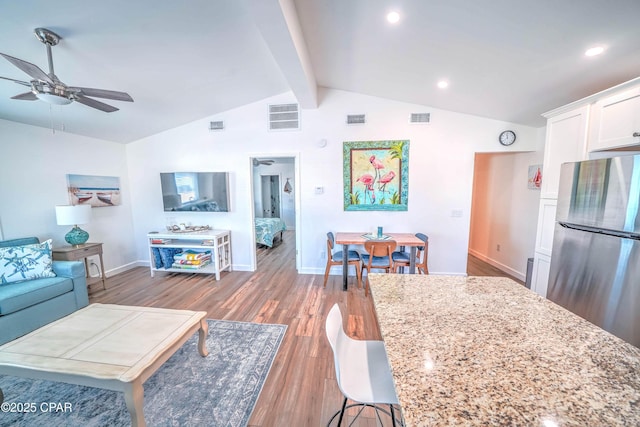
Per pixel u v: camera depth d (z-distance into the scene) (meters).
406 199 3.95
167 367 2.05
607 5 1.45
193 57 2.50
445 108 3.70
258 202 8.96
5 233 3.01
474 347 0.92
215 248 3.92
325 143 3.99
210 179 4.24
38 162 3.30
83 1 1.63
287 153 4.10
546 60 2.08
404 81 3.07
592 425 0.61
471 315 1.16
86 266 3.75
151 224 4.62
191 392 1.80
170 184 4.33
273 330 2.58
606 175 1.72
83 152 3.82
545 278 2.51
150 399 1.74
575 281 1.98
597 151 2.04
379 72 2.97
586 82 2.28
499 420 0.63
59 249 3.25
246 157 4.21
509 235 4.23
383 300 1.32
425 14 1.83
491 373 0.79
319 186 4.09
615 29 1.62
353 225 4.11
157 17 1.88
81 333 1.81
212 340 2.42
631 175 1.56
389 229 4.05
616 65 1.98
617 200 1.65
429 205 3.93
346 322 2.74
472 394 0.71
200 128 4.25
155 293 3.49
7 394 1.80
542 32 1.77
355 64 2.87
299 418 1.61
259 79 3.29
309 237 4.22
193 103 3.59
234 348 2.29
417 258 3.71
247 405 1.70
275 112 4.05
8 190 3.03
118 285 3.78
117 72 2.53
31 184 3.24
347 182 4.02
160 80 2.82
